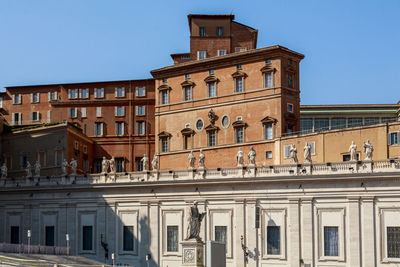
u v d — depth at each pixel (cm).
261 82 9362
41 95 11750
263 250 7894
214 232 8150
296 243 7744
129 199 8612
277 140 9044
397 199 7394
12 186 9200
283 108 9219
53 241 8925
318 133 8662
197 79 9919
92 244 8712
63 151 10212
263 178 7925
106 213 8700
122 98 11381
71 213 8875
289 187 7856
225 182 8106
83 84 11531
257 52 9394
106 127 11356
